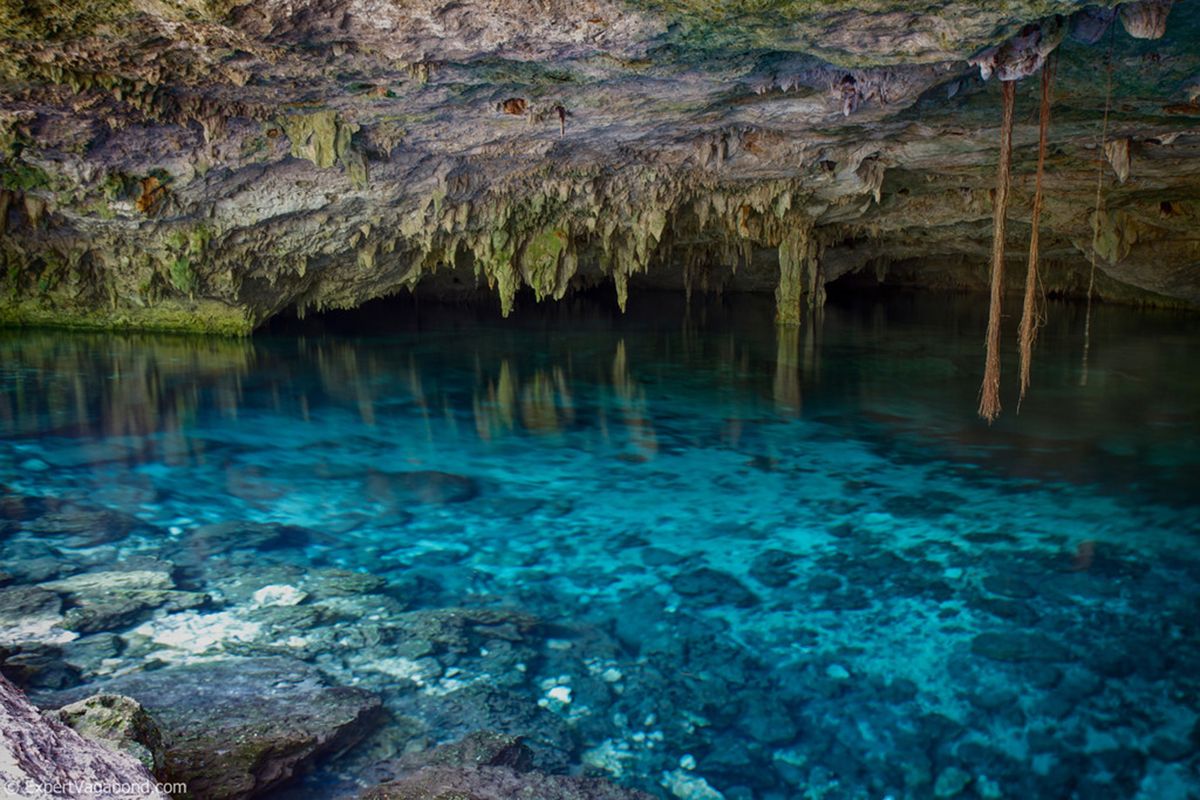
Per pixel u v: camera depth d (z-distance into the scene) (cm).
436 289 2302
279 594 604
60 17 611
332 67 710
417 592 616
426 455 959
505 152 1057
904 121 942
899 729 458
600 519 766
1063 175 1223
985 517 762
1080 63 702
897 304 2442
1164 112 833
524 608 593
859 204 1514
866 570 656
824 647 541
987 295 2603
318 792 394
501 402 1220
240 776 377
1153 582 629
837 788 411
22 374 1284
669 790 408
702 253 2194
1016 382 1333
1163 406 1158
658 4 563
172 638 531
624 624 572
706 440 1020
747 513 780
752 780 416
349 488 844
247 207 1184
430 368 1459
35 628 535
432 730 447
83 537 696
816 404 1202
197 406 1157
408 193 1188
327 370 1419
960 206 1527
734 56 682
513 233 1388
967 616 580
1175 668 514
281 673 490
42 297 1477
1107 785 416
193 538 705
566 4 571
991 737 451
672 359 1567
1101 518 755
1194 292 1766
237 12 579
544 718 461
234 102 842
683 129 979
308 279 1512
